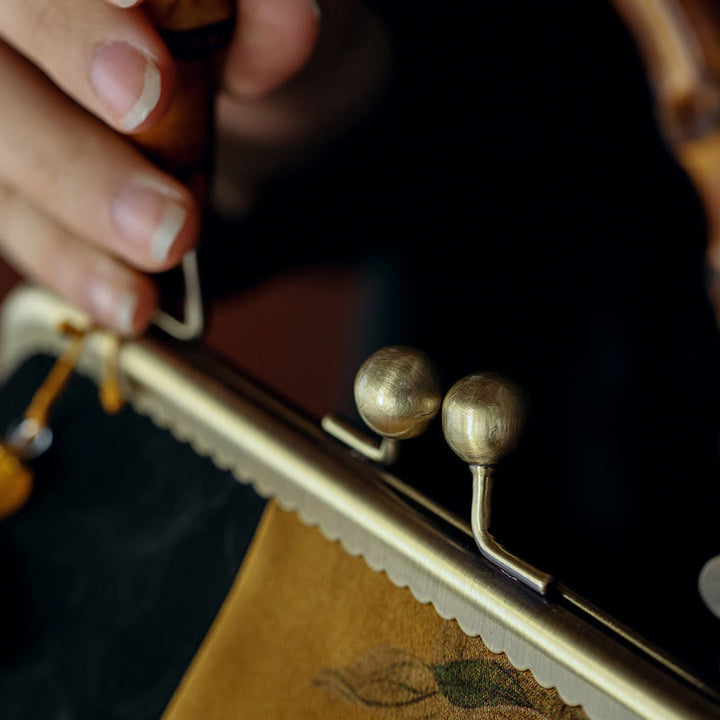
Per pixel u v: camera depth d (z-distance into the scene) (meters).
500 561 0.31
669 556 0.39
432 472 0.36
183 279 0.38
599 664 0.30
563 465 0.41
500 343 0.43
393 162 0.50
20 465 0.38
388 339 0.44
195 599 0.36
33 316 0.40
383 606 0.33
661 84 0.42
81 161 0.36
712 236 0.42
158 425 0.38
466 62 0.51
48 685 0.37
